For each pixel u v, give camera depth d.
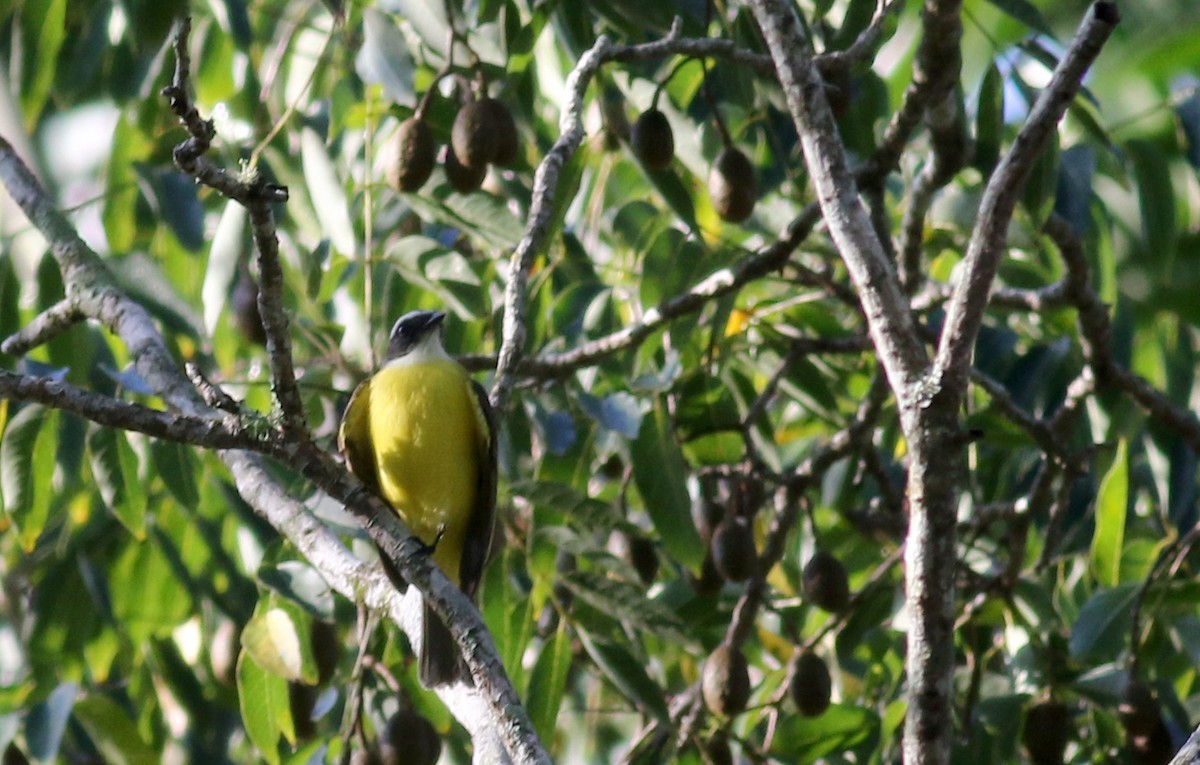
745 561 9.91
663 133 9.76
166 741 13.31
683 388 10.90
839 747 10.62
